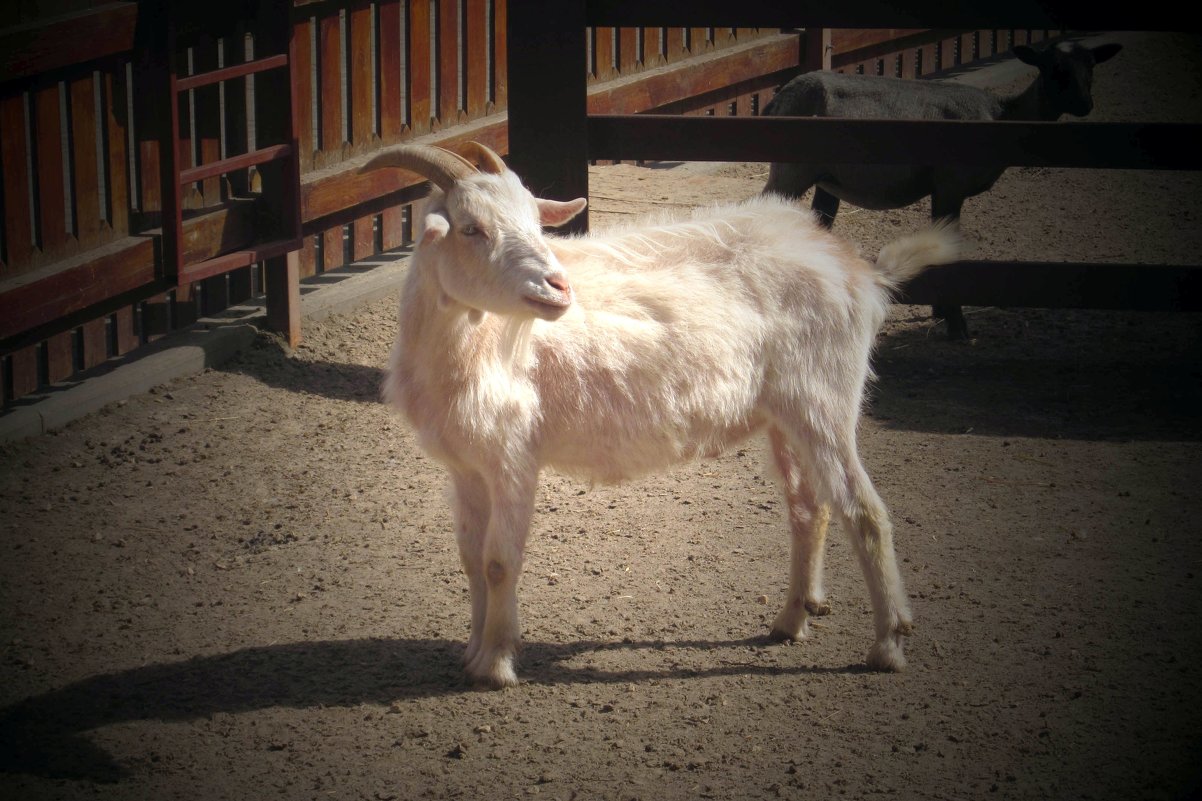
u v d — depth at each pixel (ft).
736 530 19.85
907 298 26.68
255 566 18.66
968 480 21.40
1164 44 55.21
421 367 14.92
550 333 15.23
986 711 14.76
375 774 13.69
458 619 17.20
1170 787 13.26
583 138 25.76
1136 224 36.01
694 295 15.65
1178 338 28.60
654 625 16.98
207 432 23.20
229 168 24.85
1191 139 24.41
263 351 26.61
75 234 23.82
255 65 25.09
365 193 29.68
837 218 36.37
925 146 25.30
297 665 15.99
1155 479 21.35
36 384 24.02
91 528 19.67
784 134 25.58
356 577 18.33
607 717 14.76
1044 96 30.60
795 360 15.83
